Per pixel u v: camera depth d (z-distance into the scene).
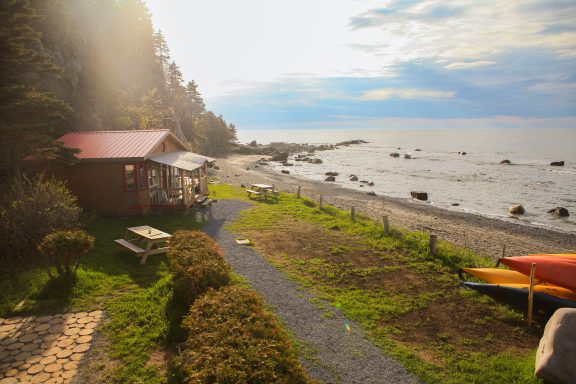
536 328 9.66
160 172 24.52
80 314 9.17
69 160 17.94
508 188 47.09
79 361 7.32
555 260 10.84
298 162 79.75
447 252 15.13
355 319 9.66
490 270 12.18
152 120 48.12
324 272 13.12
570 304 9.86
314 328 9.05
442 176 58.00
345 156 95.56
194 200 23.78
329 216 22.52
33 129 14.34
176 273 9.44
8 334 8.27
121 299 10.01
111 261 13.02
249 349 5.25
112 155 20.19
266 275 12.52
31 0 28.67
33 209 13.14
